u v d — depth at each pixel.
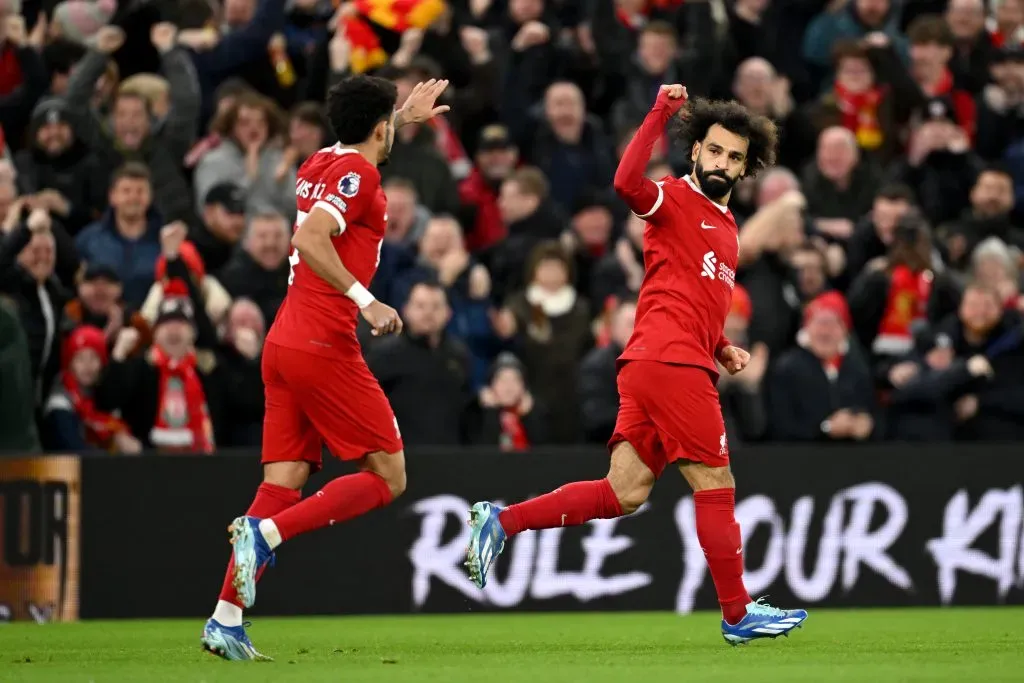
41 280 32.06
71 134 37.81
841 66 45.53
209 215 36.19
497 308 38.34
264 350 20.12
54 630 27.31
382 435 20.02
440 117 42.62
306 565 31.12
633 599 32.09
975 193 42.81
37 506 29.88
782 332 36.69
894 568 32.88
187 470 30.61
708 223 20.66
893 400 35.56
